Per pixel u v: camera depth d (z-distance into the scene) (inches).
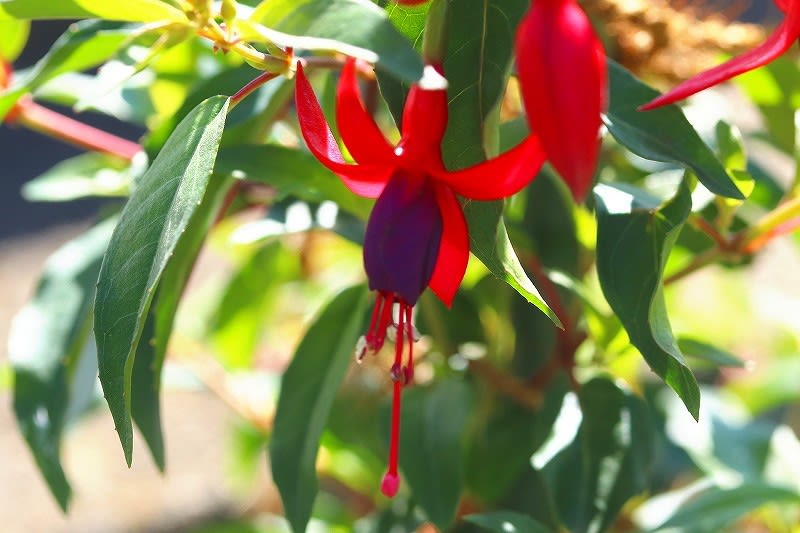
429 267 9.3
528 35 8.0
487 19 9.3
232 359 17.1
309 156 11.7
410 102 9.3
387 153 9.3
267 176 11.6
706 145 10.0
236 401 16.8
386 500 15.8
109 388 8.9
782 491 12.9
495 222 9.4
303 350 12.3
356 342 12.0
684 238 13.7
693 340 12.1
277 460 12.0
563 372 12.7
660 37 12.6
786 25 9.1
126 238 9.1
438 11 9.2
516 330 13.8
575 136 8.0
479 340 13.8
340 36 8.4
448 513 12.4
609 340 12.5
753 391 19.3
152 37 11.7
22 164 45.4
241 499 28.2
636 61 12.8
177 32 9.5
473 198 9.3
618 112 10.2
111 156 14.3
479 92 9.4
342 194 11.8
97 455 32.6
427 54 9.2
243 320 16.9
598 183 10.7
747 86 13.4
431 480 12.5
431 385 13.5
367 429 15.7
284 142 14.1
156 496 30.5
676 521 12.9
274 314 18.9
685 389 9.9
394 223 9.2
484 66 9.4
